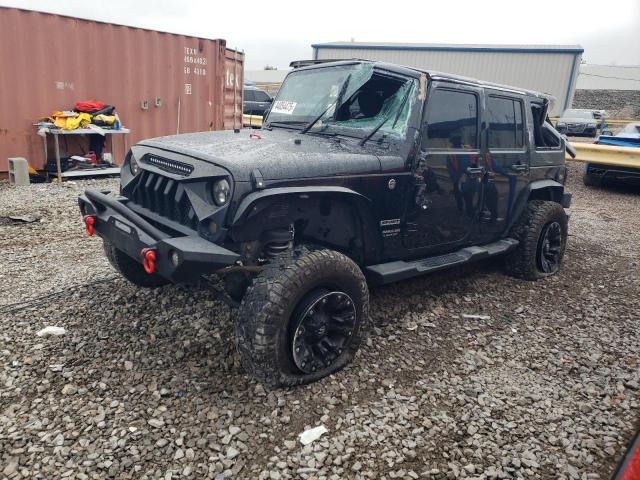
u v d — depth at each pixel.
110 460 2.39
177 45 9.71
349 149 3.50
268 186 2.85
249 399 2.90
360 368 3.31
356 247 3.52
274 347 2.79
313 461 2.46
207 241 2.82
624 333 4.11
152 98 9.55
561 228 5.41
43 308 3.83
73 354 3.24
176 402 2.83
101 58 8.77
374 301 4.38
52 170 8.38
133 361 3.19
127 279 4.03
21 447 2.44
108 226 3.24
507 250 4.83
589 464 2.56
